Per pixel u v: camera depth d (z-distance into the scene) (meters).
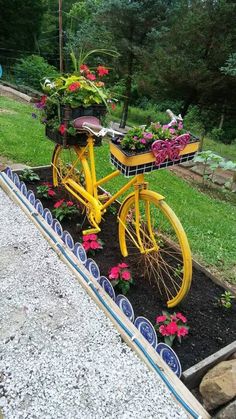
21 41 14.67
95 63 8.66
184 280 2.06
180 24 6.61
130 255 2.71
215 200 4.78
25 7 13.74
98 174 4.35
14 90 9.65
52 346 1.95
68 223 3.10
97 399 1.70
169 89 7.09
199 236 3.38
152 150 2.00
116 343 2.01
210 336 2.06
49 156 4.65
